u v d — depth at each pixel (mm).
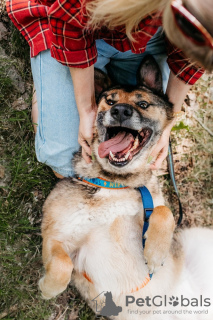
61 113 2570
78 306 3133
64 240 2436
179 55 2211
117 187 2436
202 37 1122
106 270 2523
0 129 3041
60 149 2648
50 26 1872
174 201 3518
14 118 3025
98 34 2045
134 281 2561
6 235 2902
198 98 3670
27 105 3166
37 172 3105
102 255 2504
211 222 3631
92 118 2396
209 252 3131
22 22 2455
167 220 2344
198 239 3180
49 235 2391
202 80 3678
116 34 1995
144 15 1407
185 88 2418
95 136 2412
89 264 2529
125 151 2348
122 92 2346
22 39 3146
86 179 2434
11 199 2994
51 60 2465
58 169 2775
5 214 2936
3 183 3004
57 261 2260
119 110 2225
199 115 3664
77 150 2627
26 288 2965
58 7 1699
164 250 2334
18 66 3141
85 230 2445
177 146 3580
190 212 3568
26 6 2381
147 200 2430
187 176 3594
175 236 2947
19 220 2992
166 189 3498
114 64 2703
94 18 1507
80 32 1853
